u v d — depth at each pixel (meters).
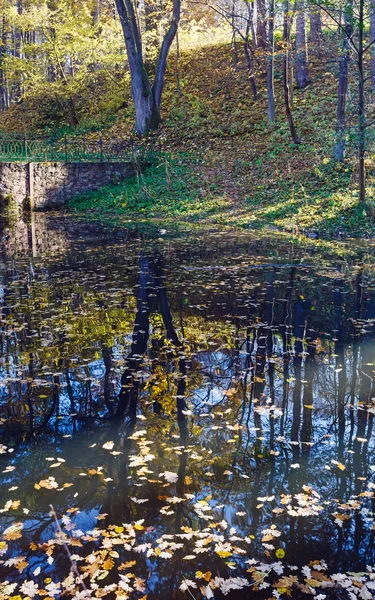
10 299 7.66
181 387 4.83
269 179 17.30
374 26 20.06
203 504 3.13
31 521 2.99
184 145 21.94
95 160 20.69
